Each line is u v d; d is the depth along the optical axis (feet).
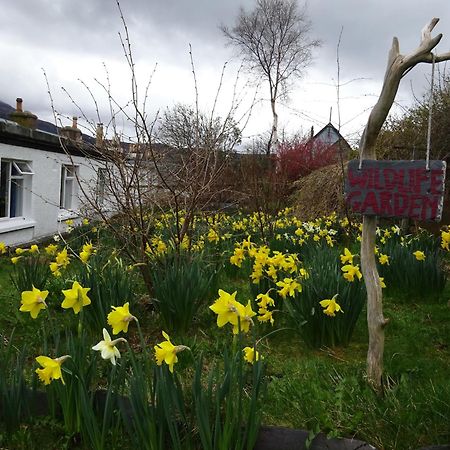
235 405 6.90
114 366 7.26
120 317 7.32
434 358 11.58
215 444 6.60
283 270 13.96
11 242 31.45
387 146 38.11
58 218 39.50
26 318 13.52
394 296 17.06
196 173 15.90
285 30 81.76
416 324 14.23
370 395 8.45
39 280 15.56
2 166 30.99
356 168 8.82
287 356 11.70
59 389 7.82
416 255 16.83
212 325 13.71
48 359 6.96
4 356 8.42
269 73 83.20
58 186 39.24
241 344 7.04
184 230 15.89
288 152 61.41
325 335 12.07
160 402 6.77
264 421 8.12
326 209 37.40
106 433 7.19
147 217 17.48
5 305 15.19
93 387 8.23
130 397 6.88
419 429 7.55
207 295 15.96
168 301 12.85
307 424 7.91
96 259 15.20
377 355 9.10
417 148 34.04
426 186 8.31
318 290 11.96
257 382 7.04
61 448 7.68
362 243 9.32
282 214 38.34
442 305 16.19
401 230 26.76
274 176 36.52
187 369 10.28
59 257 14.69
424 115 38.73
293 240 23.76
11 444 7.79
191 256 15.62
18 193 33.99
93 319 12.03
